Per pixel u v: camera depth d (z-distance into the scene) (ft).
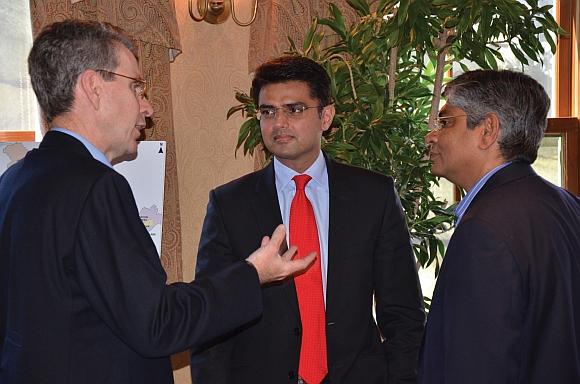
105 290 4.09
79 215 4.15
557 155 10.46
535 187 4.77
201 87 10.38
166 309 4.18
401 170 7.92
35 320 4.16
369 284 6.32
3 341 4.39
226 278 4.50
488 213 4.54
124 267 4.12
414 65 8.36
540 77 10.53
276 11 9.39
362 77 7.97
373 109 7.57
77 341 4.18
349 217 6.31
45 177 4.31
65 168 4.30
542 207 4.62
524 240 4.43
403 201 7.96
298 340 6.08
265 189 6.42
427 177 8.13
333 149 7.60
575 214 4.88
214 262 6.29
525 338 4.44
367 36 7.89
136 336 4.09
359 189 6.43
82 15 8.82
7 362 4.28
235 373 6.24
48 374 4.13
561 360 4.36
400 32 7.55
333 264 6.20
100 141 4.60
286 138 6.25
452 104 5.16
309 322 6.12
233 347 6.30
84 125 4.53
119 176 4.39
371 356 6.26
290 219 6.31
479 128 5.01
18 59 9.60
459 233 4.60
